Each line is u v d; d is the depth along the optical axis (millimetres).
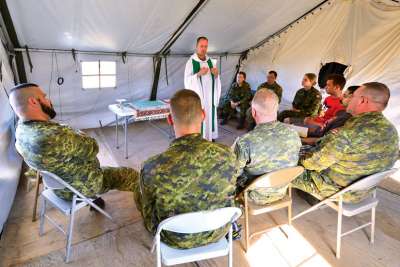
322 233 2260
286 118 3867
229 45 5160
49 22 3180
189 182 1244
